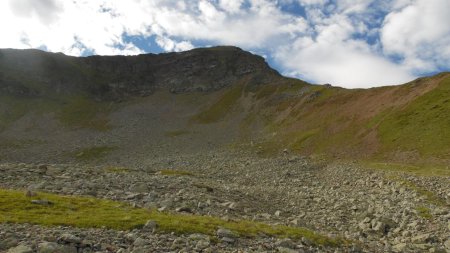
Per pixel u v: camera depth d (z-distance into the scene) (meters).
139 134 165.88
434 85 92.19
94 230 19.64
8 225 18.94
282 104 167.62
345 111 114.88
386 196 43.50
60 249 15.64
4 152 134.62
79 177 40.50
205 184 47.66
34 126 176.38
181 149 129.38
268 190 50.97
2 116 181.25
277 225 27.41
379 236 29.58
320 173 68.69
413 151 69.75
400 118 84.88
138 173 54.06
